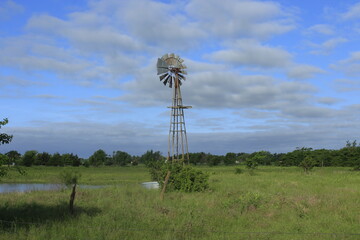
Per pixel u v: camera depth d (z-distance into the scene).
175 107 38.75
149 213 12.73
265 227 11.65
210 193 20.36
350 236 10.17
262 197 15.98
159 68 38.94
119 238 9.52
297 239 9.83
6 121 10.57
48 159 79.94
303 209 14.05
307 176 36.16
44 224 10.67
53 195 18.45
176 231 10.20
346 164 69.94
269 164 91.06
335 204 15.10
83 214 12.38
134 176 46.84
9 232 9.85
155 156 92.06
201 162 96.94
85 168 75.56
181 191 21.02
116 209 13.52
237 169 45.81
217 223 11.89
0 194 19.91
